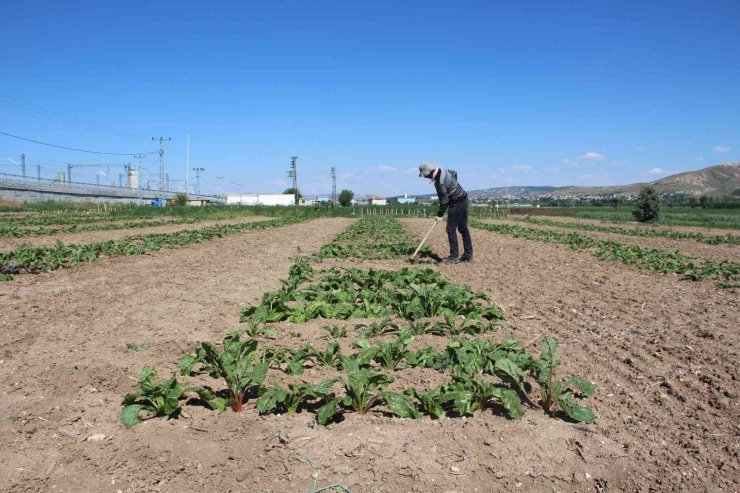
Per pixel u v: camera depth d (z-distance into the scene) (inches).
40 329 235.3
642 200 1521.9
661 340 220.1
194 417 147.5
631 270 430.9
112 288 335.3
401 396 149.1
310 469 122.6
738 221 1582.2
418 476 120.4
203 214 1792.6
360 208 2647.6
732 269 407.8
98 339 221.0
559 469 123.3
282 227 1147.9
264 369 154.3
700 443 134.1
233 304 293.0
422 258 513.7
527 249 622.5
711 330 231.8
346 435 136.6
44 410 151.2
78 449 130.0
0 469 121.5
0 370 183.3
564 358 199.9
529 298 313.3
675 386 170.6
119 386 170.4
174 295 313.4
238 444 132.3
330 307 267.7
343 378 179.0
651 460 126.8
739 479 118.7
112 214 1685.5
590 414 141.9
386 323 235.6
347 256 531.8
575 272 418.3
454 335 232.4
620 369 187.6
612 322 253.0
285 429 140.2
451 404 155.9
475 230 1074.7
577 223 1438.2
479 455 128.2
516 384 160.9
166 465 123.9
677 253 556.4
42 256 460.4
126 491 115.1
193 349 210.5
